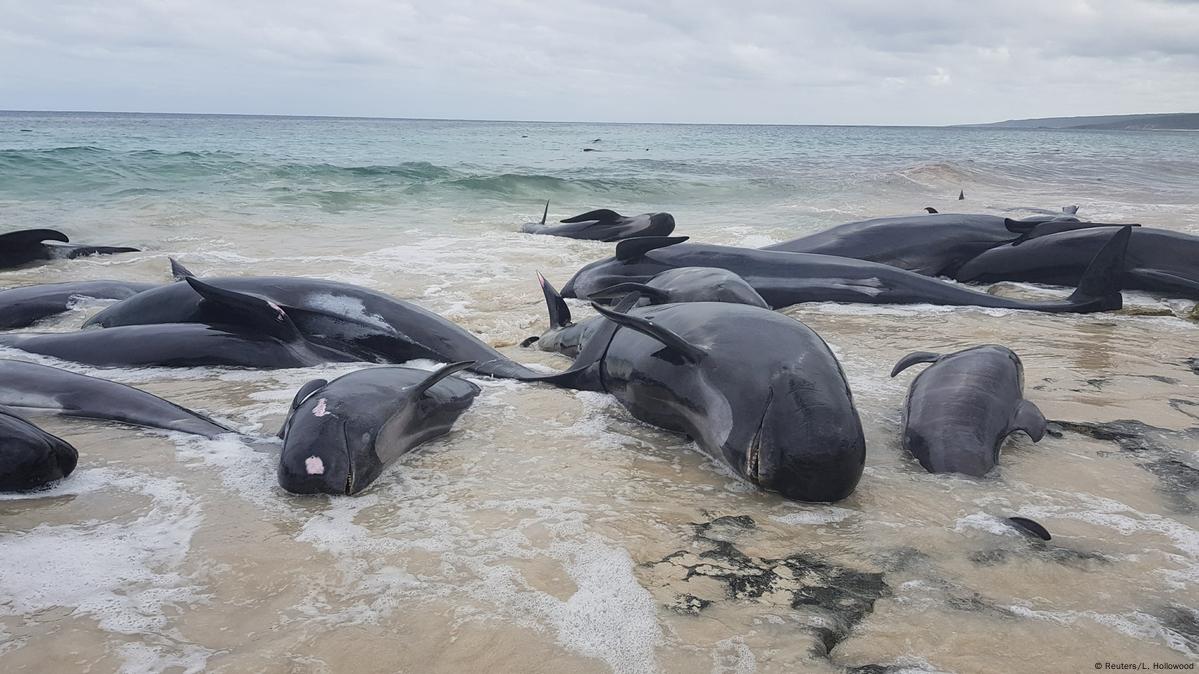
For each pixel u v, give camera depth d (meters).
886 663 3.26
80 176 23.17
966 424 5.30
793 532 4.34
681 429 5.70
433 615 3.51
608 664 3.22
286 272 11.71
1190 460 5.36
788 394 4.75
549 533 4.29
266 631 3.39
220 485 4.86
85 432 5.68
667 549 4.14
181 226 16.34
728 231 16.81
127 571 3.85
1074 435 5.80
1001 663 3.27
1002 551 4.13
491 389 6.80
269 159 33.41
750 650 3.32
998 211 21.75
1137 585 3.84
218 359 7.32
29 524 4.30
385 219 18.39
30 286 9.89
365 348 7.65
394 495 4.75
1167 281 10.70
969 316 9.60
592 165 39.38
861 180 31.30
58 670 3.12
